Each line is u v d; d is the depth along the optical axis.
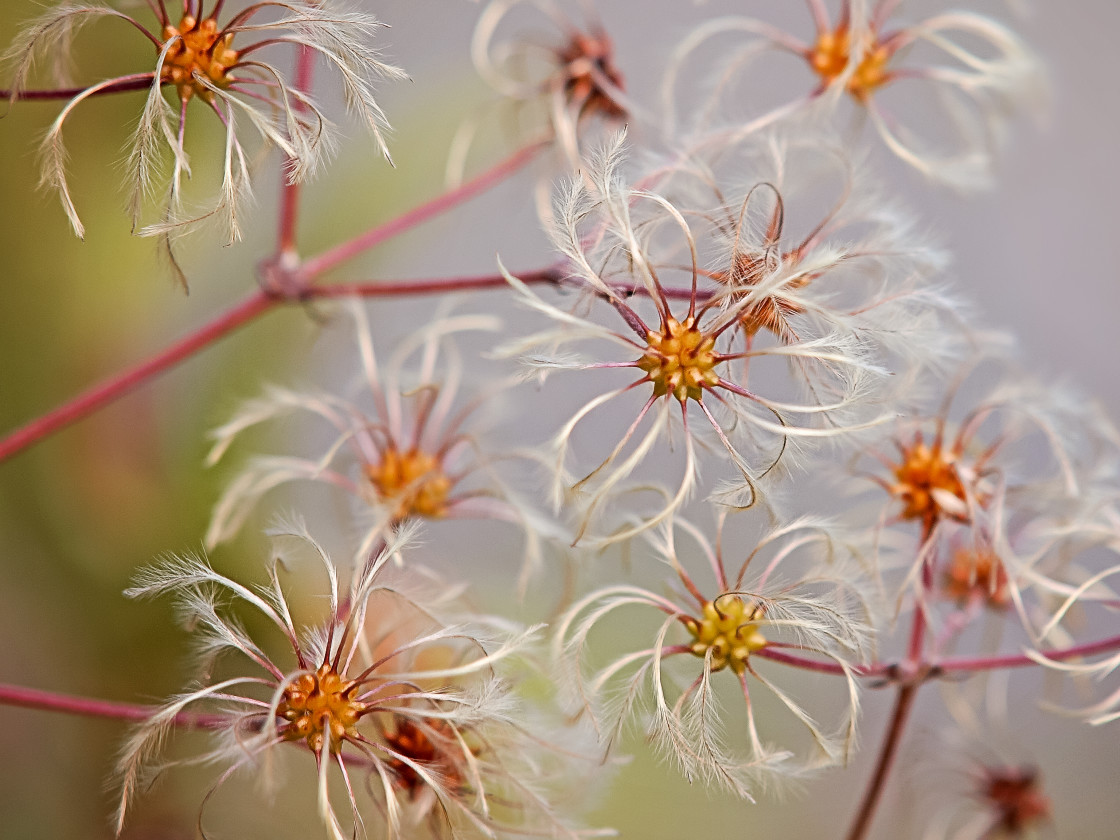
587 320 0.43
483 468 0.47
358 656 0.44
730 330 0.43
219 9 0.43
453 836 0.43
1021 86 0.48
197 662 0.43
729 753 0.44
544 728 0.44
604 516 0.45
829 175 0.46
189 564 0.43
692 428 0.43
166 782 0.48
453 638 0.44
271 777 0.45
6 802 0.48
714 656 0.44
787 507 0.44
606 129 0.48
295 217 0.46
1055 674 0.47
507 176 0.48
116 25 0.48
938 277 0.45
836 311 0.43
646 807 0.48
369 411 0.48
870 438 0.45
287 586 0.48
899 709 0.45
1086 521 0.46
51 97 0.43
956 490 0.45
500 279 0.46
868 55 0.47
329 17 0.43
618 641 0.47
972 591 0.47
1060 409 0.46
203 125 0.48
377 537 0.46
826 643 0.44
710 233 0.44
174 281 0.43
